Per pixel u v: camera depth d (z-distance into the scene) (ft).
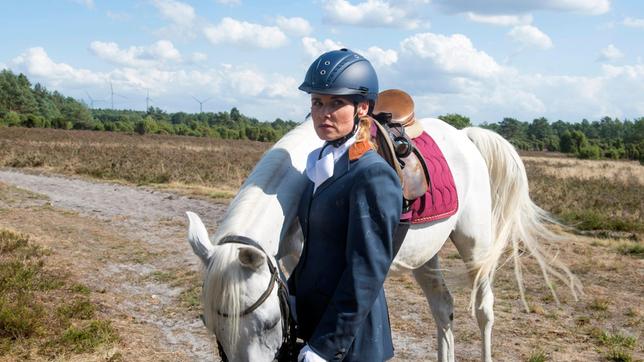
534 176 70.08
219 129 222.28
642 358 13.43
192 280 19.89
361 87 6.06
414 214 9.11
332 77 5.94
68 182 49.52
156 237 27.58
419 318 16.15
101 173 55.11
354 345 6.13
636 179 74.95
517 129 261.85
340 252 6.12
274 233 6.86
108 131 197.26
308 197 6.67
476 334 14.79
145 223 31.04
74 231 28.25
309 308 6.38
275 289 5.96
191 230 6.12
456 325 15.43
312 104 6.23
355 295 5.65
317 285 6.27
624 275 21.25
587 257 23.89
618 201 46.55
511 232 11.72
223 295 5.63
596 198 48.16
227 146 138.31
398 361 13.15
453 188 9.92
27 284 17.92
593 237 29.76
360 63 6.16
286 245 7.75
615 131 420.36
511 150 11.66
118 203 37.88
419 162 8.89
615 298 18.28
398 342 14.34
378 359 6.17
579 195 49.73
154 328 15.48
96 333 14.38
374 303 6.21
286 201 7.19
